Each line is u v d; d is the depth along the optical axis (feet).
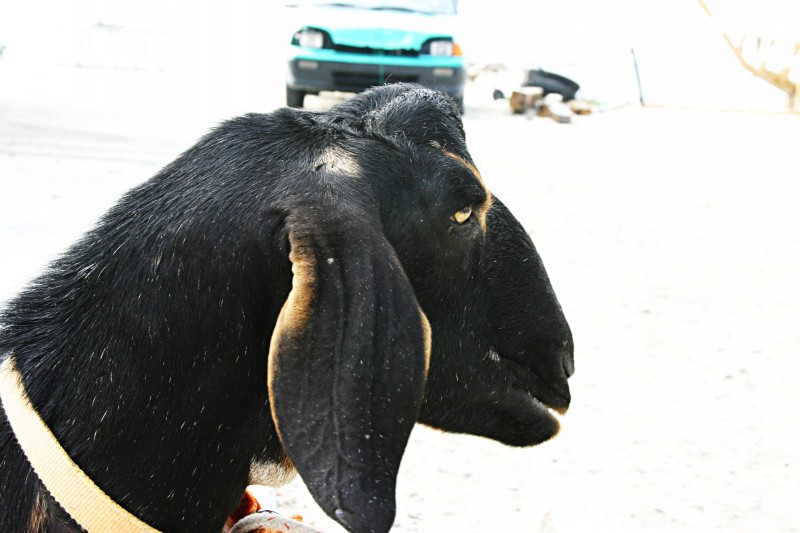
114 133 37.55
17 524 7.25
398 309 6.85
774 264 27.73
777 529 14.49
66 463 7.20
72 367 7.45
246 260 7.31
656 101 70.95
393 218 7.75
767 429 17.63
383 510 6.55
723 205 34.86
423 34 42.83
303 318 6.73
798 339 21.85
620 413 18.01
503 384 8.85
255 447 7.73
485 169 37.88
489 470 15.99
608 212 32.58
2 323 7.86
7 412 7.39
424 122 8.15
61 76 57.82
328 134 7.92
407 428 6.75
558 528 14.23
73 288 7.72
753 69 74.74
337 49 43.21
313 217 7.11
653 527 14.42
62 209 26.25
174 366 7.36
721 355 20.86
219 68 65.26
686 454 16.66
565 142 47.96
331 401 6.60
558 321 9.00
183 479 7.48
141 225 7.61
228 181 7.55
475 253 8.36
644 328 22.17
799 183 39.86
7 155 32.65
